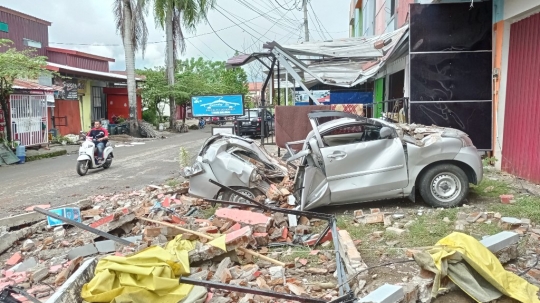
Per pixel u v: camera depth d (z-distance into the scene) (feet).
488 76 35.04
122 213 22.84
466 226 20.31
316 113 26.45
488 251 14.83
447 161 24.07
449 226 20.65
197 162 26.71
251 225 20.15
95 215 26.71
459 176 23.93
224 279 15.30
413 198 24.34
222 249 17.02
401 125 25.96
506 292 13.66
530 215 21.67
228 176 26.02
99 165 45.73
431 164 24.11
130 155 60.13
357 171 23.95
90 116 97.09
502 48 33.53
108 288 13.58
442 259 14.11
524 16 30.71
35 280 17.03
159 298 13.46
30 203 31.60
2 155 53.83
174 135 102.12
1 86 57.82
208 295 14.26
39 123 67.82
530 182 29.43
